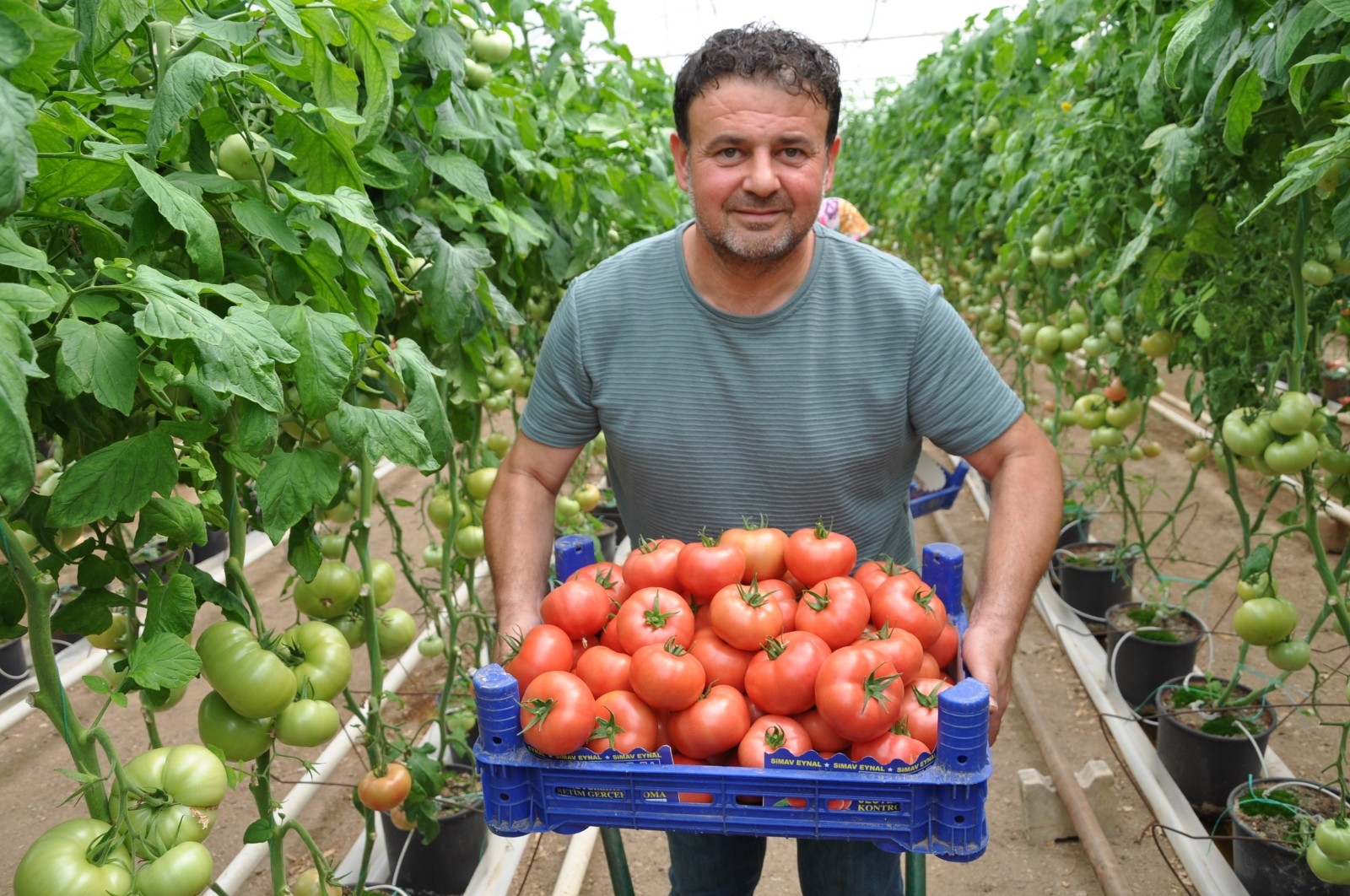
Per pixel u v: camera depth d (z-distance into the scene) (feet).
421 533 17.13
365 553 6.03
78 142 3.55
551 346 5.90
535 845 9.32
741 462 5.69
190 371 3.88
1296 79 5.48
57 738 11.03
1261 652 12.00
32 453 2.63
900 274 5.54
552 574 8.46
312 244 4.58
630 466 5.90
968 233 19.17
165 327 3.20
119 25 3.86
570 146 9.99
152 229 4.00
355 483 7.23
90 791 3.72
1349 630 7.90
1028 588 5.24
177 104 3.68
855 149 39.50
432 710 11.38
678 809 4.17
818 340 5.51
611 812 4.22
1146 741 10.15
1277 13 5.86
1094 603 12.75
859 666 4.24
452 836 8.22
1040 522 5.42
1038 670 12.13
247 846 8.23
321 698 4.92
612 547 15.57
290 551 4.95
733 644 4.63
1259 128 7.26
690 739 4.35
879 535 6.00
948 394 5.57
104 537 4.36
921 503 9.67
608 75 15.60
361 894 6.51
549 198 9.13
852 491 5.75
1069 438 21.93
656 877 9.01
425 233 6.59
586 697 4.21
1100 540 15.46
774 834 4.12
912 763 3.97
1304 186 5.04
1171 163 7.32
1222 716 9.29
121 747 10.73
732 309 5.51
